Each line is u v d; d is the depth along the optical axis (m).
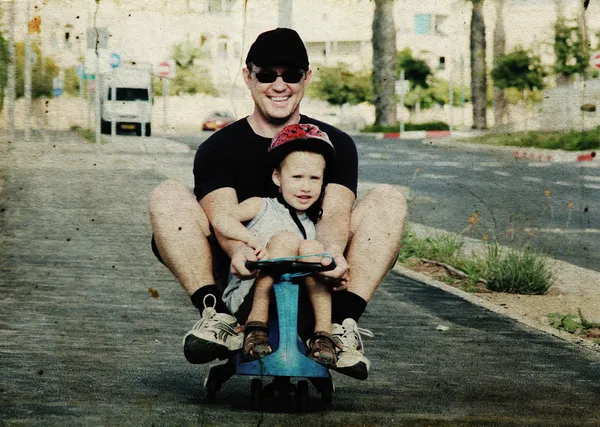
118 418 4.05
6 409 4.17
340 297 4.41
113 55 21.97
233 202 4.42
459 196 16.33
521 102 30.89
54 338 6.00
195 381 4.96
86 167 17.53
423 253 10.38
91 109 23.64
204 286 4.36
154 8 19.84
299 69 4.49
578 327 7.05
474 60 35.06
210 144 4.54
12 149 19.78
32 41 22.56
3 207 12.73
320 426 3.96
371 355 5.85
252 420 4.04
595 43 28.30
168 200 4.44
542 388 5.01
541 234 12.02
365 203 4.57
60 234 10.94
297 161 4.25
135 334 6.23
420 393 4.80
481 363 5.68
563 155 25.03
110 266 9.05
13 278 8.30
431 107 41.53
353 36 40.19
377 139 35.81
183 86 22.92
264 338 4.01
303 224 4.30
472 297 8.27
